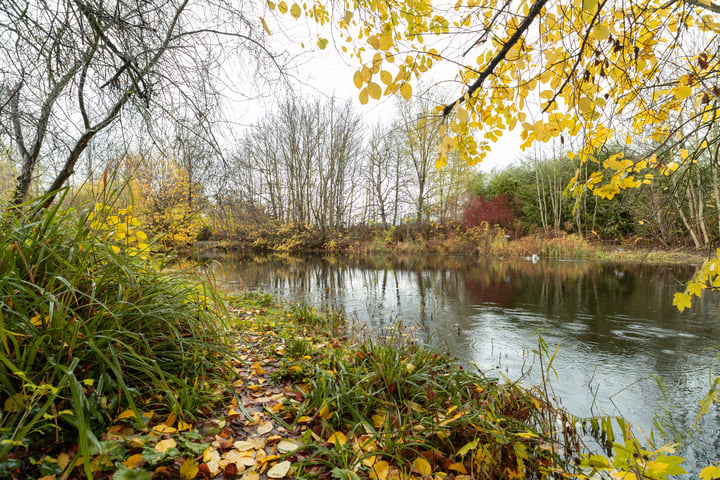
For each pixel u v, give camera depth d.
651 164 1.77
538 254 16.02
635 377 3.19
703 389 2.95
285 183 23.20
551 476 1.61
